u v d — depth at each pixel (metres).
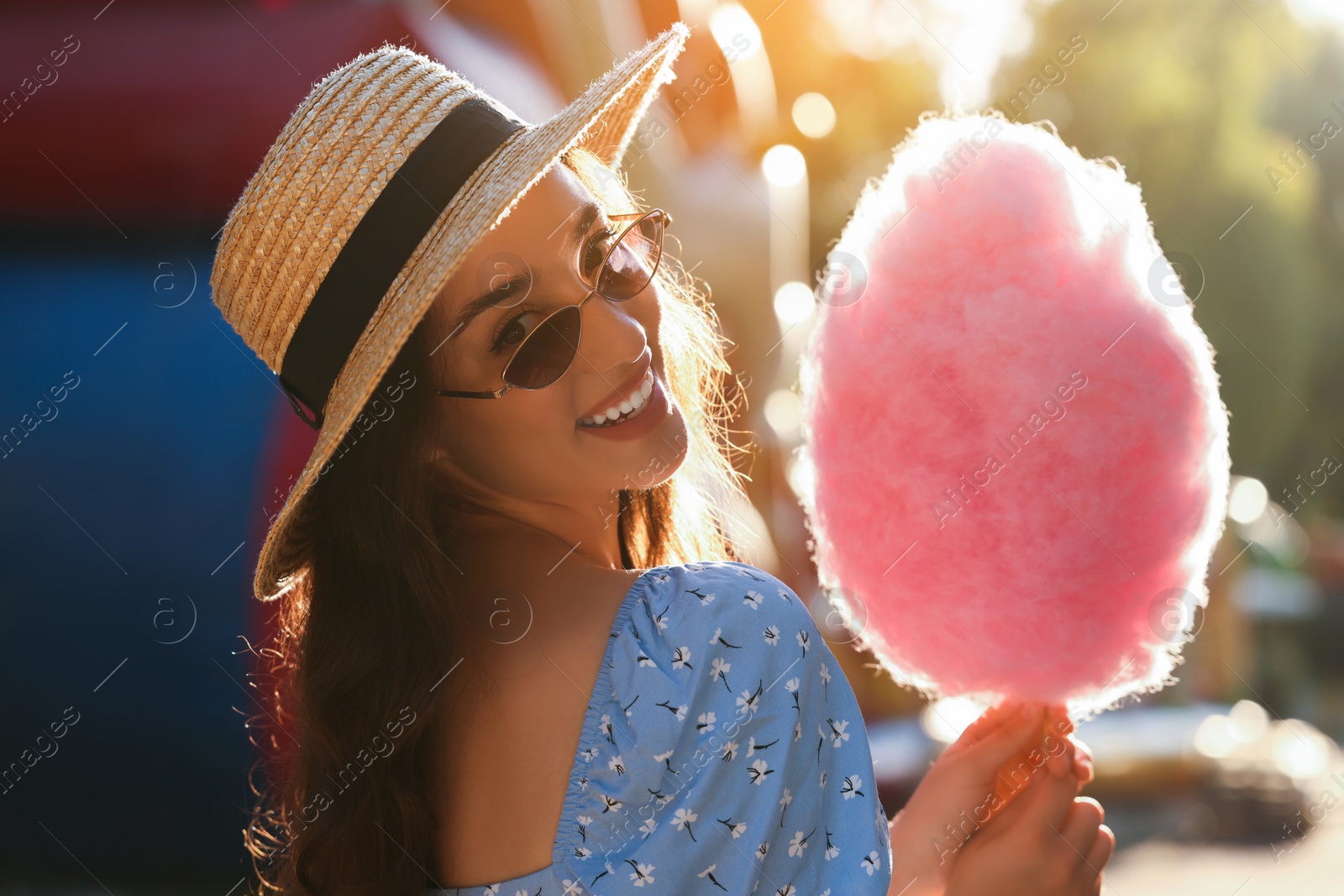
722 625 1.29
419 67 1.52
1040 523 1.52
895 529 1.59
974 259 1.56
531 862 1.27
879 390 1.58
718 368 2.07
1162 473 1.53
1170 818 7.78
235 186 5.61
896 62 13.12
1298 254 14.30
